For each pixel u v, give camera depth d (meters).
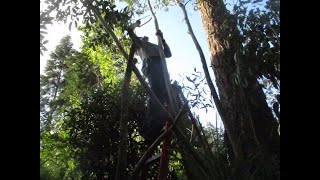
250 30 2.84
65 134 4.77
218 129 3.02
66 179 4.64
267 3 2.78
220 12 4.15
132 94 4.65
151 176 4.21
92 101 4.62
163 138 3.04
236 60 2.91
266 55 2.71
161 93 4.10
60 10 3.43
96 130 4.45
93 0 3.46
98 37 3.97
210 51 4.12
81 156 4.32
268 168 2.38
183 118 3.56
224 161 2.79
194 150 2.84
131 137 4.53
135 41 3.41
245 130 3.03
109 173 4.25
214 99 3.34
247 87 3.05
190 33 3.68
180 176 4.13
